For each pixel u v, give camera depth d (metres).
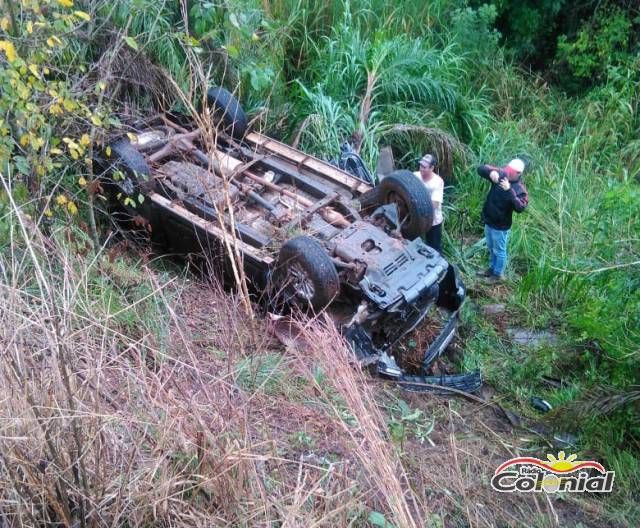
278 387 4.86
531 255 8.18
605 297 6.78
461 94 9.79
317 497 3.80
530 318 7.22
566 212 8.56
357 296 5.84
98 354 3.58
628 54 11.80
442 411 5.51
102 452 3.24
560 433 5.50
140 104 7.59
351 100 9.00
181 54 7.79
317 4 9.61
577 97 11.77
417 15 10.41
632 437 5.39
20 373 3.04
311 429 4.54
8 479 3.06
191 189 6.52
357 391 3.95
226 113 7.28
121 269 5.80
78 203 6.42
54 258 4.41
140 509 3.25
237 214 6.52
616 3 11.81
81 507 3.07
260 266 5.97
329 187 6.92
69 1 4.64
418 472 4.62
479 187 8.95
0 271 4.25
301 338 5.44
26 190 5.04
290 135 8.73
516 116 10.93
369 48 9.24
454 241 8.39
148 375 3.97
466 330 6.91
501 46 12.12
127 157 6.43
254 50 8.17
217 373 4.72
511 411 5.80
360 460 3.98
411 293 5.71
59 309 3.34
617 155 10.22
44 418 2.93
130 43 5.39
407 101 9.24
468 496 4.57
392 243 6.08
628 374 5.84
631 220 7.06
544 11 11.95
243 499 3.41
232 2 6.64
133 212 6.75
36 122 4.94
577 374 6.38
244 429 3.60
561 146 10.28
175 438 3.44
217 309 5.53
